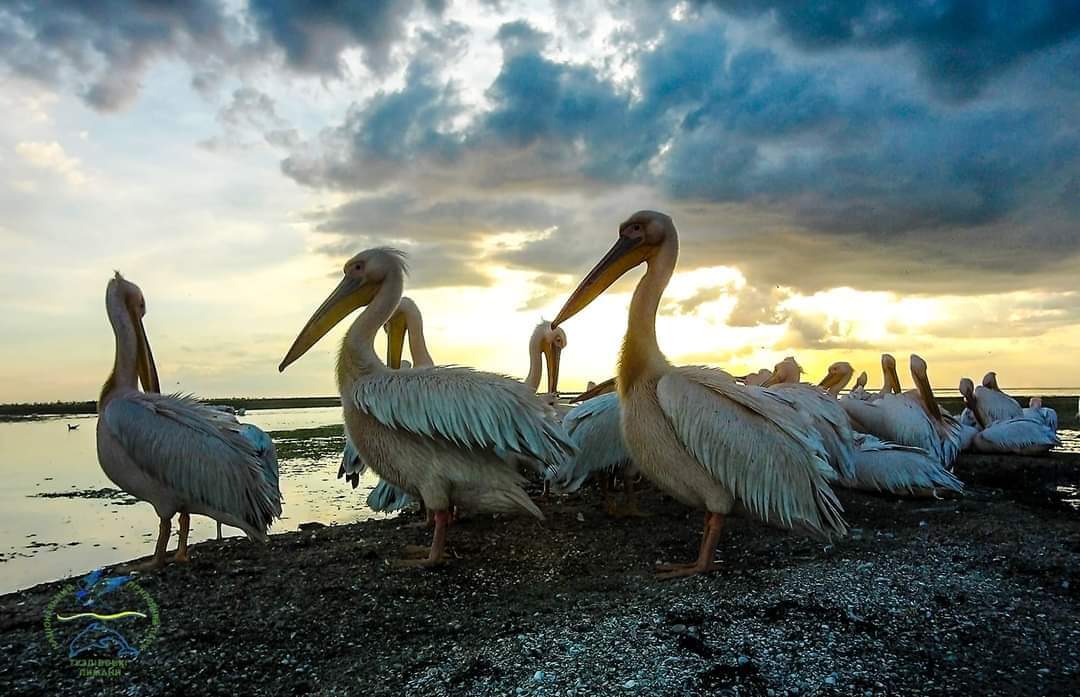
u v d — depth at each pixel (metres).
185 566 2.12
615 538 2.35
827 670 1.30
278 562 2.15
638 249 2.12
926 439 3.34
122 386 2.15
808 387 2.88
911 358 3.93
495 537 2.39
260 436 2.98
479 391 1.96
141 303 2.31
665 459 1.96
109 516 3.53
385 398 1.96
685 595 1.71
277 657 1.47
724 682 1.25
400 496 2.71
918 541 2.23
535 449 1.98
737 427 1.90
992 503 2.86
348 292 2.20
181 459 2.04
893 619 1.53
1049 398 14.34
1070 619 1.54
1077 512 2.73
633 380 2.02
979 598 1.66
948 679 1.27
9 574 2.46
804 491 1.93
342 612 1.71
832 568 1.90
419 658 1.43
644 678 1.26
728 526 2.46
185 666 1.44
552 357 3.70
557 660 1.35
